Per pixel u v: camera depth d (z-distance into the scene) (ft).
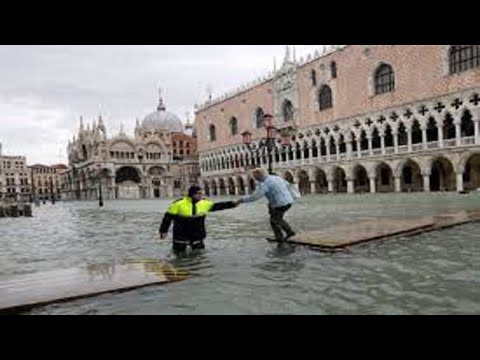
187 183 385.91
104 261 34.94
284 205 37.78
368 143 184.96
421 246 32.86
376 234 37.88
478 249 30.63
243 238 43.47
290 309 18.98
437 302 18.90
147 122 444.96
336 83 201.67
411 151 164.76
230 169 293.23
